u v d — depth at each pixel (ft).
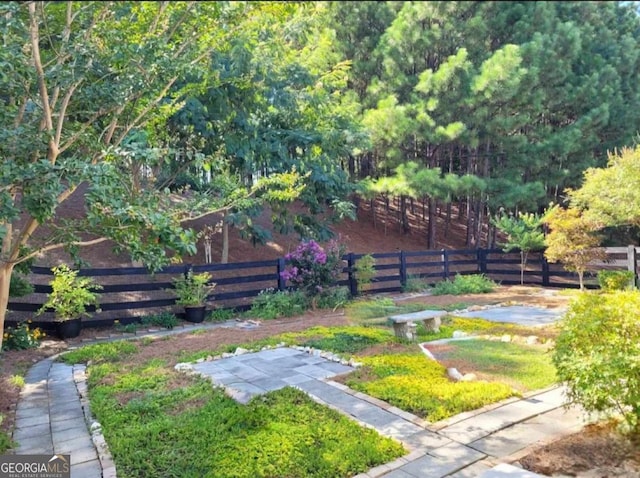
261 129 29.91
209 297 26.63
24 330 18.47
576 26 43.06
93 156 12.73
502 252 41.22
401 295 33.50
